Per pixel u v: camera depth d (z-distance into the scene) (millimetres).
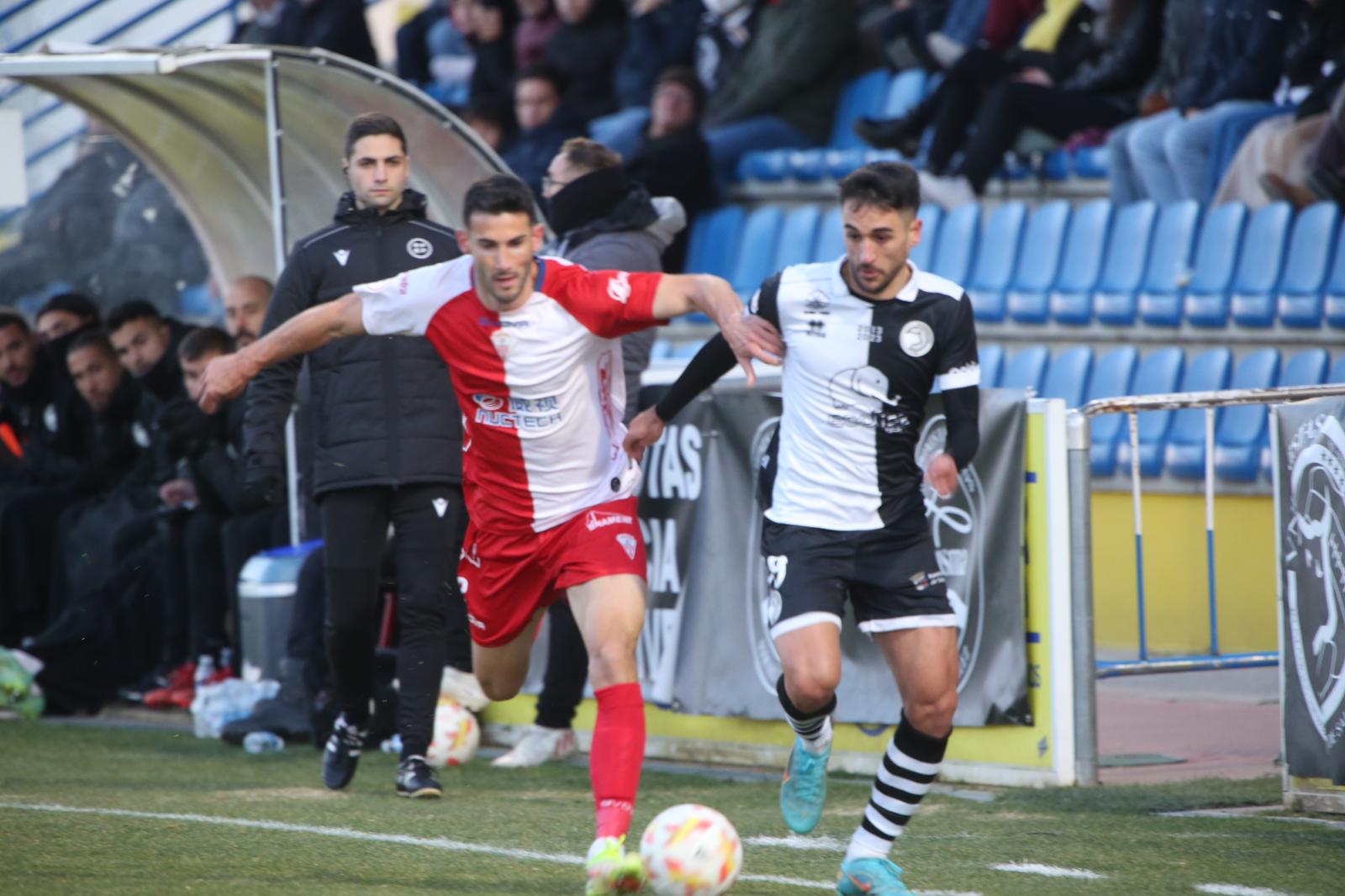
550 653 22531
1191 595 30234
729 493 22234
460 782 21219
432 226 20359
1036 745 19859
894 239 13773
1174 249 33188
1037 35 38375
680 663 22672
